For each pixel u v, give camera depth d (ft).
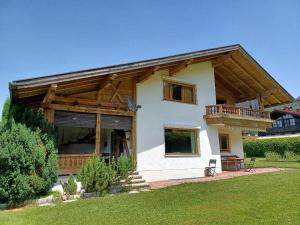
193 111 61.77
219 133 73.36
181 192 36.73
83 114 47.29
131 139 51.98
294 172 53.88
